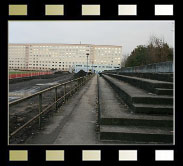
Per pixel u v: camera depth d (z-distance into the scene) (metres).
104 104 6.92
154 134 4.46
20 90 19.36
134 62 62.81
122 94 8.02
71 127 5.81
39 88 21.62
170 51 53.84
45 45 99.56
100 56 94.88
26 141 4.68
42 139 4.81
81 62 98.31
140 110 5.51
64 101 10.05
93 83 26.09
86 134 5.16
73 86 15.42
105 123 5.10
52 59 99.81
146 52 60.31
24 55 99.25
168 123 4.95
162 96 6.10
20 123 6.21
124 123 5.06
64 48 99.00
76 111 8.15
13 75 32.75
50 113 7.67
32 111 8.00
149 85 7.29
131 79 11.02
